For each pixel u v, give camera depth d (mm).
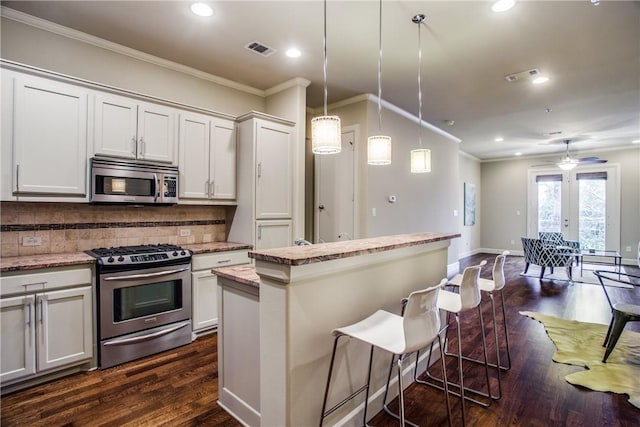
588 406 2156
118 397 2195
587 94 4246
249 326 1886
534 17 2553
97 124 2686
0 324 2141
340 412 1853
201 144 3342
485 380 2484
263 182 3559
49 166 2465
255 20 2623
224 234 3869
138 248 2973
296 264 1480
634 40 2896
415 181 5375
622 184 7500
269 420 1650
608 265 7383
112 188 2729
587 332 3438
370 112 4344
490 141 7051
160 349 2850
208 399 2182
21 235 2613
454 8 2445
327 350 1759
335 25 2688
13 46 2533
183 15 2561
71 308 2422
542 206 8594
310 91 4195
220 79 3746
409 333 1441
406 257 2441
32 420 1961
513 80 3807
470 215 8891
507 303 4512
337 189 4566
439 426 1964
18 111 2330
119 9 2482
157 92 3297
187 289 3035
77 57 2826
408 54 3180
